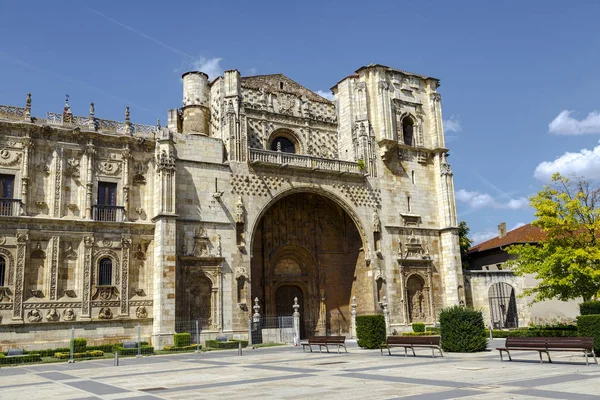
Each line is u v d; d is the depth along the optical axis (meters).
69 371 28.80
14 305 41.00
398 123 61.12
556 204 47.56
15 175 43.31
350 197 56.28
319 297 57.50
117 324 44.38
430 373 22.22
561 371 21.89
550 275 46.28
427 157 62.59
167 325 43.53
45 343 41.50
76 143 45.88
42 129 44.47
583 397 15.59
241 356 35.34
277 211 57.09
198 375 24.33
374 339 38.19
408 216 59.41
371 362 27.89
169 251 44.78
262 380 21.61
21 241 42.03
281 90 58.16
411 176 60.94
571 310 61.69
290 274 57.38
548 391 16.80
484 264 71.31
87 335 43.16
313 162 54.53
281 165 52.09
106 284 44.88
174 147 47.56
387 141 58.44
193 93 54.00
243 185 50.31
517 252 49.72
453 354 31.33
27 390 21.02
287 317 49.00
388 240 57.66
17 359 35.72
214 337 46.00
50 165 44.75
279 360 31.05
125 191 46.59
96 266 44.59
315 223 58.97
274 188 51.97
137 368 29.11
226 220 48.78
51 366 32.94
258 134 55.50
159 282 44.12
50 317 42.03
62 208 44.34
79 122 46.28
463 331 32.62
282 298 56.78
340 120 61.00
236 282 48.03
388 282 56.53
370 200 57.47
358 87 59.84
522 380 19.41
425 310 58.72
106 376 25.23
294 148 58.44
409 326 56.44
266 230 55.91
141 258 46.53
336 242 59.84
